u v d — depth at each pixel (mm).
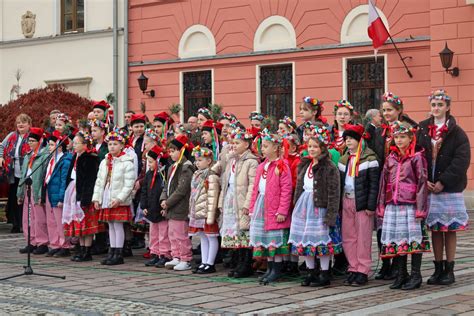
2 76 24328
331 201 7812
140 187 10422
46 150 11102
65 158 10695
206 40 20391
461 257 9672
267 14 19344
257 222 8281
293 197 8188
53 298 7359
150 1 21219
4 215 16781
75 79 22781
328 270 8016
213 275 8891
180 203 9406
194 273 9055
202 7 20391
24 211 11531
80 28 23172
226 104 20031
